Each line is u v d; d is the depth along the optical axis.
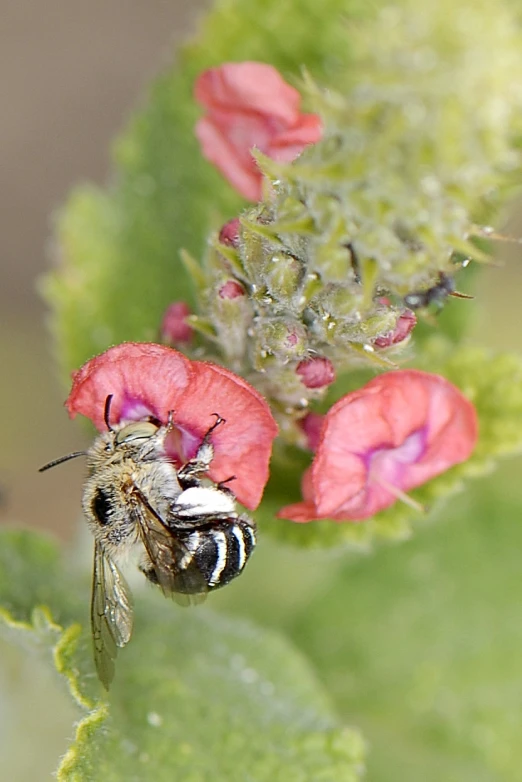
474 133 0.15
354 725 0.20
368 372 0.17
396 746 0.20
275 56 0.19
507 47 0.15
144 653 0.18
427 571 0.21
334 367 0.17
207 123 0.17
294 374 0.16
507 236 0.16
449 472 0.17
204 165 0.19
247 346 0.17
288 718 0.18
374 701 0.20
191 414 0.16
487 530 0.21
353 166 0.15
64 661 0.16
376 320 0.16
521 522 0.21
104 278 0.19
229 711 0.18
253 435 0.16
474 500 0.21
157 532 0.17
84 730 0.16
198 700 0.18
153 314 0.19
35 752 0.18
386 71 0.15
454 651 0.20
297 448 0.17
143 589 0.19
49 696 0.18
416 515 0.17
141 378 0.16
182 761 0.17
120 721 0.17
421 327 0.19
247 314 0.16
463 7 0.15
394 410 0.16
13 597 0.18
